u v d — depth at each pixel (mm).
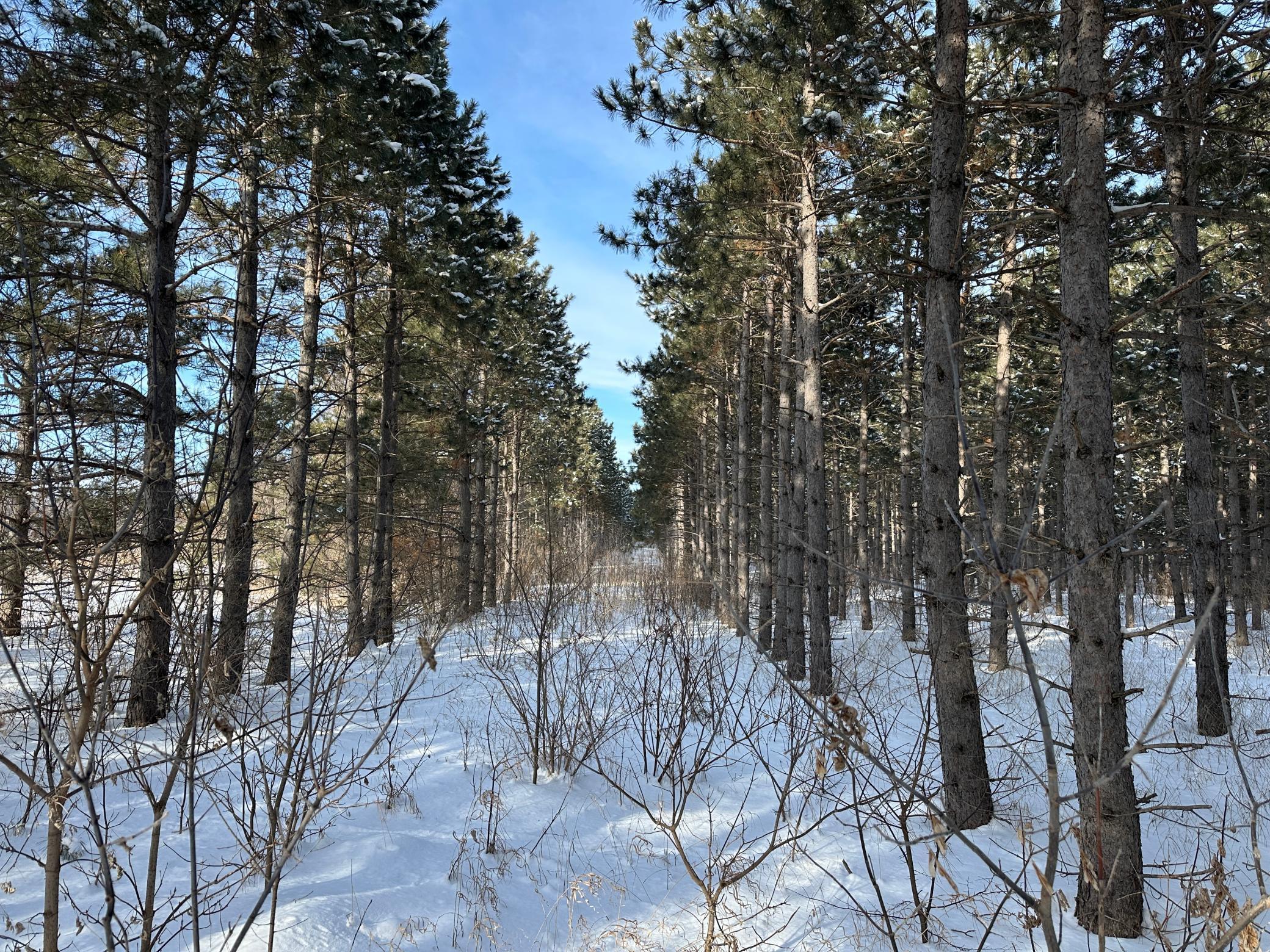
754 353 16781
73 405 2064
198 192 8273
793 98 8297
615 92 8680
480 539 20078
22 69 6293
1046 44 6984
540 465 32250
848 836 4844
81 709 2010
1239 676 10828
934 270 5320
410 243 11492
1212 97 6484
